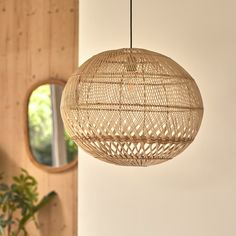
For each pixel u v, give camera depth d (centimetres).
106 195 407
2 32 535
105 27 410
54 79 513
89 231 411
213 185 383
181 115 302
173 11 392
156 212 395
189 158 388
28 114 521
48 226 516
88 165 413
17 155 529
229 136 379
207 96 384
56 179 514
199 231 385
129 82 298
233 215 378
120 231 403
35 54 524
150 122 298
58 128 511
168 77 301
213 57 383
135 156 307
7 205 513
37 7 525
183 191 389
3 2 535
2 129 533
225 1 381
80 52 416
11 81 532
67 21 514
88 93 302
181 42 390
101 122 300
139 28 400
